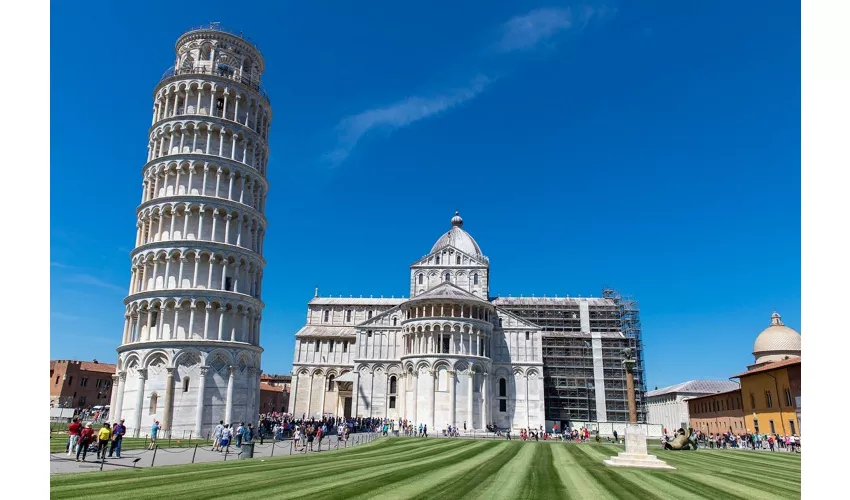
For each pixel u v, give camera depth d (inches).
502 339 4138.8
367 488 971.9
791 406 2979.8
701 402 4480.8
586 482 1128.8
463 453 1905.8
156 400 2425.0
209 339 2503.7
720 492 1015.6
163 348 2449.6
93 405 4601.4
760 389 3341.5
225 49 3014.3
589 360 4562.0
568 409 4448.8
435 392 3614.7
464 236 4913.9
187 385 2436.0
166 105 2878.9
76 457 1341.0
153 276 2608.3
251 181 2896.2
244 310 2672.2
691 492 1010.7
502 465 1476.4
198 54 2984.7
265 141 3080.7
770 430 3196.4
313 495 880.3
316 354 4726.9
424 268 4596.5
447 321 3735.2
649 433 4138.8
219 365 2503.7
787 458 1924.2
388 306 5068.9
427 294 3917.3
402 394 3794.3
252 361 2664.9
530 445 2434.8
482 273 4537.4
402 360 3843.5
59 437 1982.0
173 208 2652.6
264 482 1024.9
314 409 4586.6
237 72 3009.4
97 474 1101.1
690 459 1790.1
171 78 2851.9
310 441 1999.3
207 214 2694.4
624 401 4424.2
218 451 1814.7
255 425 2632.9
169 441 2048.5
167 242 2600.9
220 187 2763.3
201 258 2632.9
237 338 2630.4
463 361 3678.6
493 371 4047.7
